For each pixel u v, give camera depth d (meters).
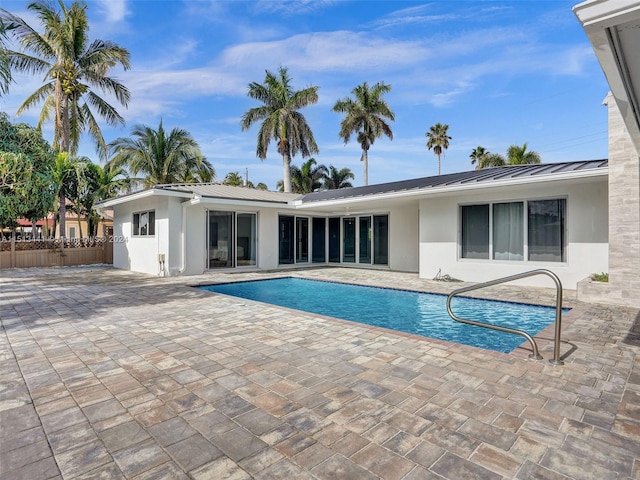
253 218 14.80
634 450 2.48
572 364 4.05
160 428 2.78
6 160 15.02
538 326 6.56
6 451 2.49
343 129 31.75
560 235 9.41
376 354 4.43
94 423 2.85
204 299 8.23
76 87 19.81
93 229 25.88
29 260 16.89
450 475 2.23
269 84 28.50
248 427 2.79
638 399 3.22
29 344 4.86
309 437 2.65
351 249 16.66
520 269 10.02
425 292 9.64
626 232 7.13
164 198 12.70
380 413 2.99
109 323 6.00
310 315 6.58
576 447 2.51
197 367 4.02
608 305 7.23
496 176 9.65
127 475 2.25
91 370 3.94
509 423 2.82
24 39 18.83
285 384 3.56
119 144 23.42
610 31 2.35
